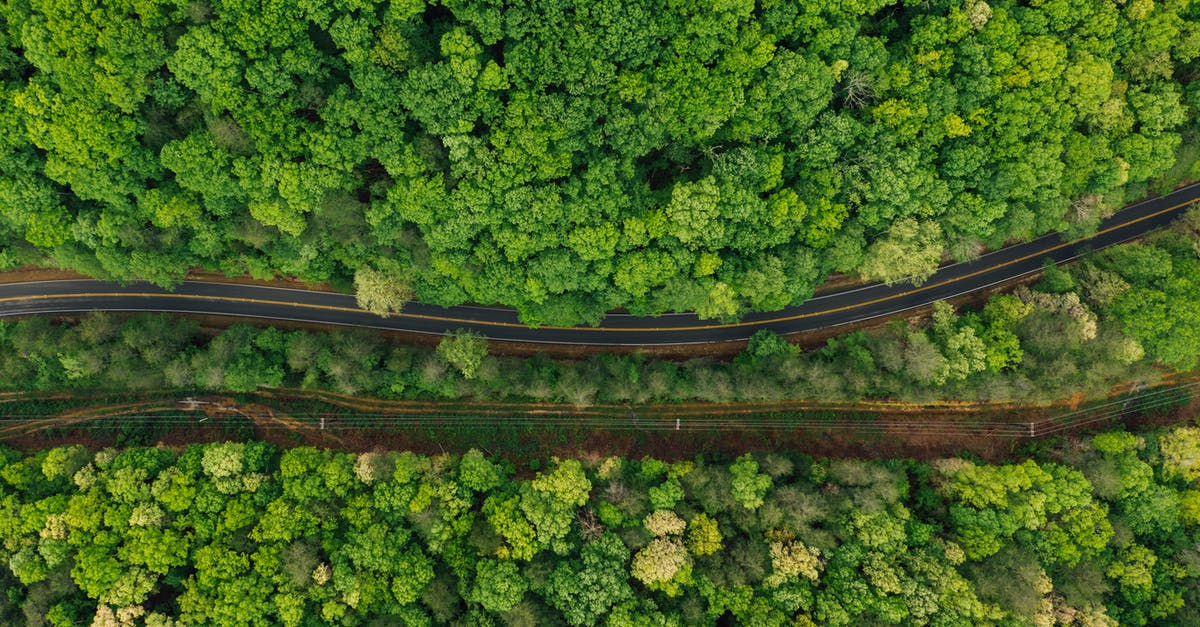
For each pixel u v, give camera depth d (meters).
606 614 61.06
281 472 63.44
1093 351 65.19
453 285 64.06
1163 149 60.97
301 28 49.22
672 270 59.94
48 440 68.06
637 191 57.75
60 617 59.16
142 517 60.03
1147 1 56.28
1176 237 68.31
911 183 58.12
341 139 52.09
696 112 53.44
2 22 48.97
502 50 52.88
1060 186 61.25
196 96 52.22
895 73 55.91
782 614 60.69
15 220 56.38
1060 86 57.25
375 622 60.91
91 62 48.66
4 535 60.19
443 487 63.19
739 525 63.66
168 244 59.44
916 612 60.53
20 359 66.38
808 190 59.00
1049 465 67.06
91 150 51.97
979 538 63.94
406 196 54.78
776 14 52.19
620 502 63.69
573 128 52.28
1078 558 64.31
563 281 61.16
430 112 51.25
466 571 61.91
